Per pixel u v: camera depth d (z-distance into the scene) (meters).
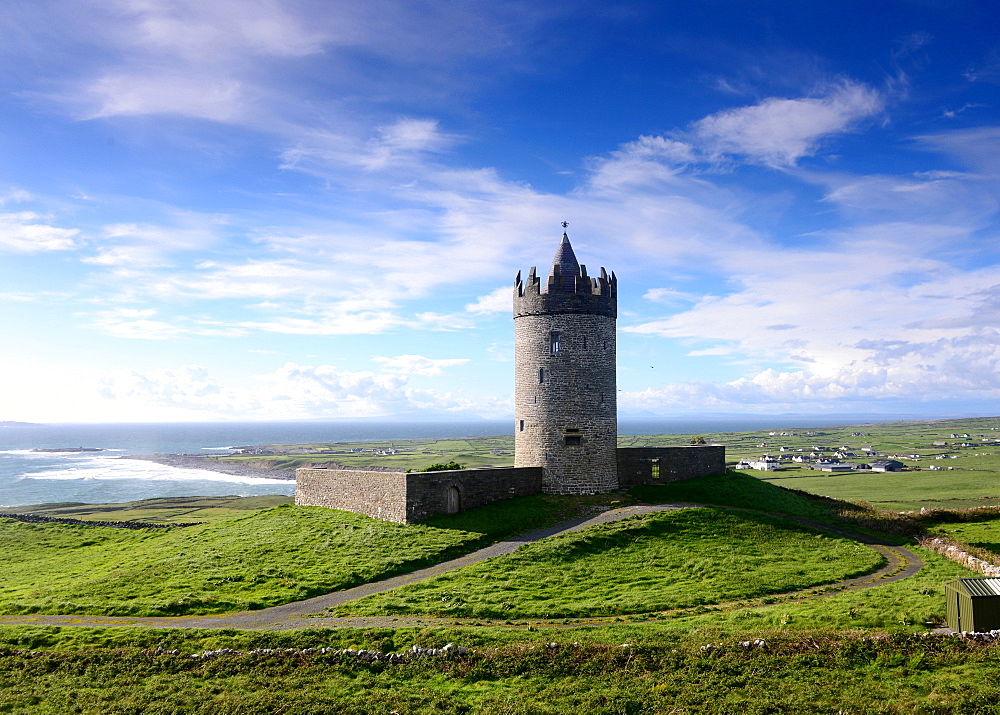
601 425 59.19
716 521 49.03
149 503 144.88
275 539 50.06
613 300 61.72
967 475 161.88
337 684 26.14
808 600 34.31
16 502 162.50
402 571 42.06
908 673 24.53
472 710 23.70
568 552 43.19
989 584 28.11
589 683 25.48
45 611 37.66
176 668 28.44
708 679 25.08
